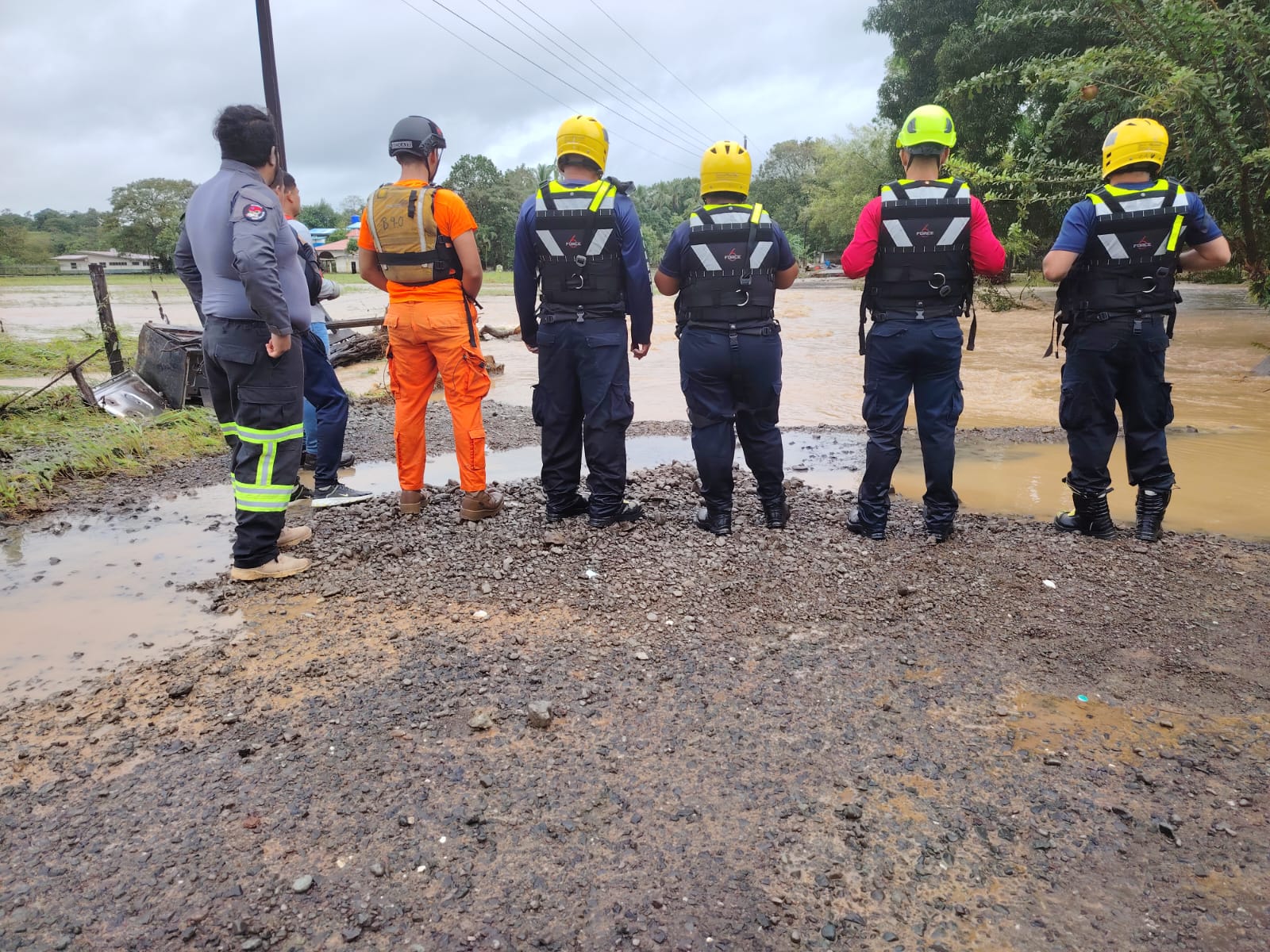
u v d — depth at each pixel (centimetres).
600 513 448
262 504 377
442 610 349
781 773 239
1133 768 242
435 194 419
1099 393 416
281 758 244
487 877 198
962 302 414
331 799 225
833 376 1095
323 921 185
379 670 297
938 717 269
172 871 199
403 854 205
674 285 425
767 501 450
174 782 233
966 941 182
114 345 893
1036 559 405
